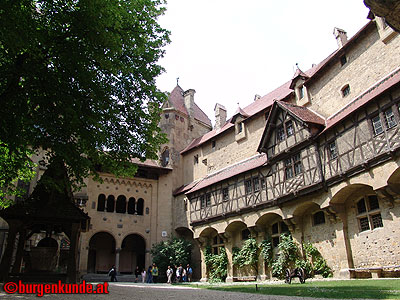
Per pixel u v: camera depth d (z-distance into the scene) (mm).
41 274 13484
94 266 34562
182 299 10016
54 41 12484
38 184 14461
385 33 17953
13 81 12117
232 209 26828
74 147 13125
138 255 37062
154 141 16188
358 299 8891
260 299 9867
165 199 36438
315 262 20391
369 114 16750
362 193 18062
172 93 42844
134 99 15531
